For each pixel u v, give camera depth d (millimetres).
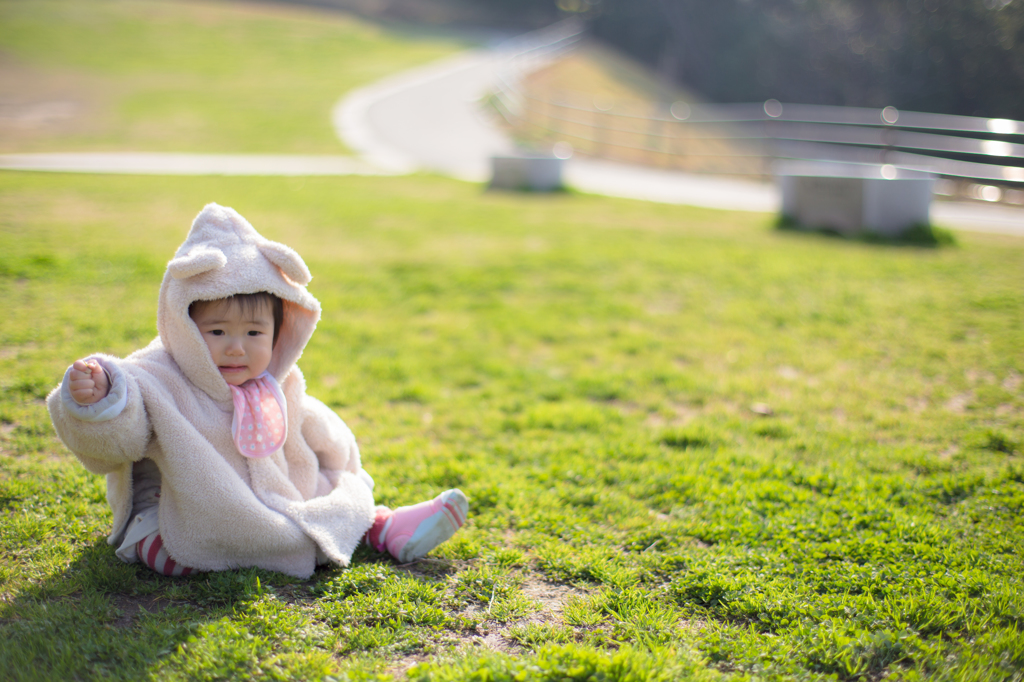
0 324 5406
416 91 31438
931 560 3008
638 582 2902
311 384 4902
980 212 12953
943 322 6496
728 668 2408
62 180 12172
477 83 34562
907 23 47125
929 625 2619
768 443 4273
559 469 3830
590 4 58469
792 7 51438
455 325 6289
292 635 2422
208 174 14031
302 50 41312
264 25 47094
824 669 2412
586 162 20438
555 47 45000
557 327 6348
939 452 4188
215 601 2590
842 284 7688
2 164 13938
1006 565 2986
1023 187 15352
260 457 2709
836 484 3682
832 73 49250
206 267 2488
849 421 4613
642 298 7266
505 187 14281
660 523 3340
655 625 2592
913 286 7613
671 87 51562
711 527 3268
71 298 6105
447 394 4941
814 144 23125
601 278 7859
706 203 13805
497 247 9055
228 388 2672
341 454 3037
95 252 7473
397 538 2939
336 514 2840
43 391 4367
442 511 2928
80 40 35594
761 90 50781
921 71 46375
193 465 2551
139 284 6586
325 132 21734
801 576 2891
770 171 19203
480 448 4121
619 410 4754
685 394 5016
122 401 2367
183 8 47844
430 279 7547
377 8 61969
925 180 10195
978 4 45031
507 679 2217
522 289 7422
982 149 15102
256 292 2625
